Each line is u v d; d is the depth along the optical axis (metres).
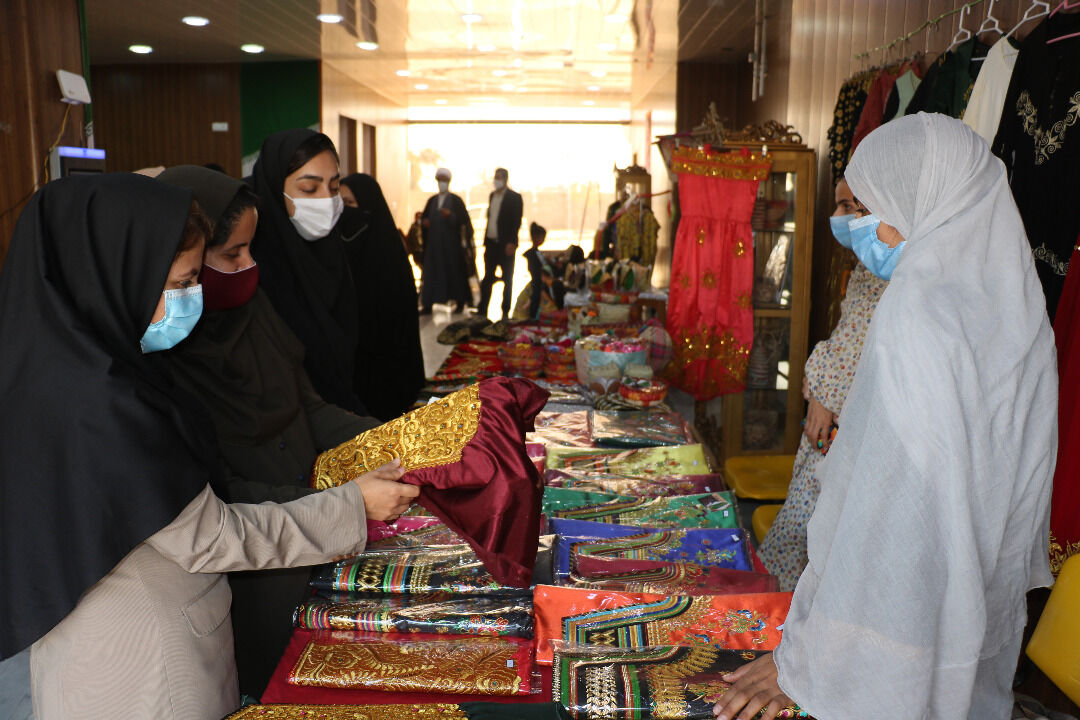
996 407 1.09
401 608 1.52
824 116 4.82
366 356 4.20
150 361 1.29
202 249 1.24
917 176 1.16
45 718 1.18
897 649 1.04
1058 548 2.16
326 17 7.57
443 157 18.89
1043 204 2.43
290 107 10.28
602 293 5.05
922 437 1.04
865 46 4.22
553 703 1.21
